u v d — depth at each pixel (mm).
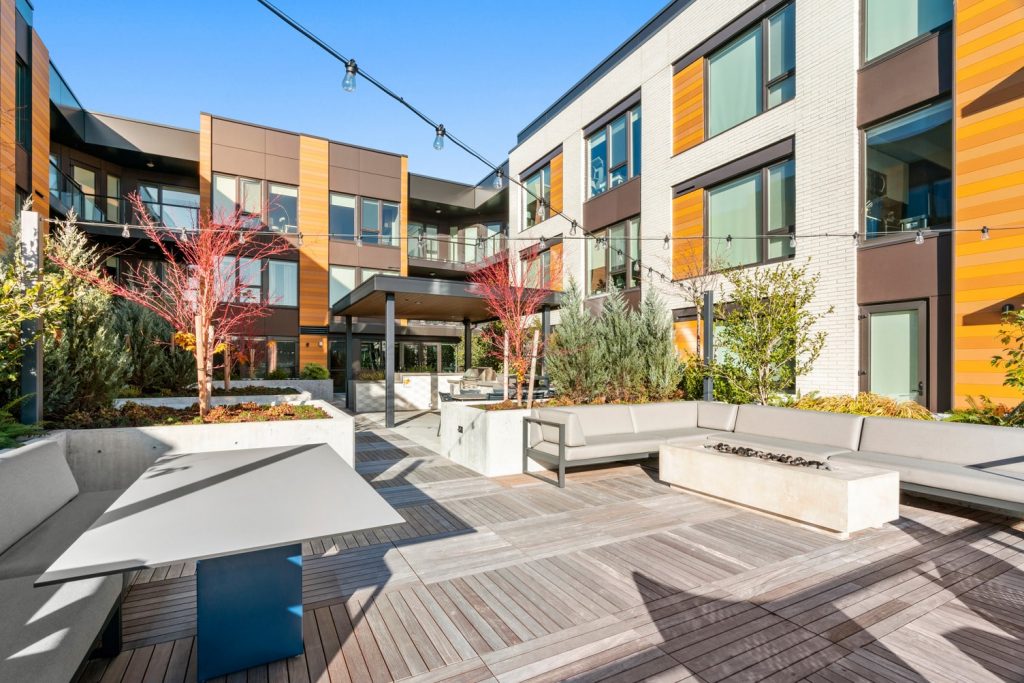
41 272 4387
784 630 2703
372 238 18188
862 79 7590
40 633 1844
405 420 11352
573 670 2365
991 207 6164
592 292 13406
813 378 8039
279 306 16344
